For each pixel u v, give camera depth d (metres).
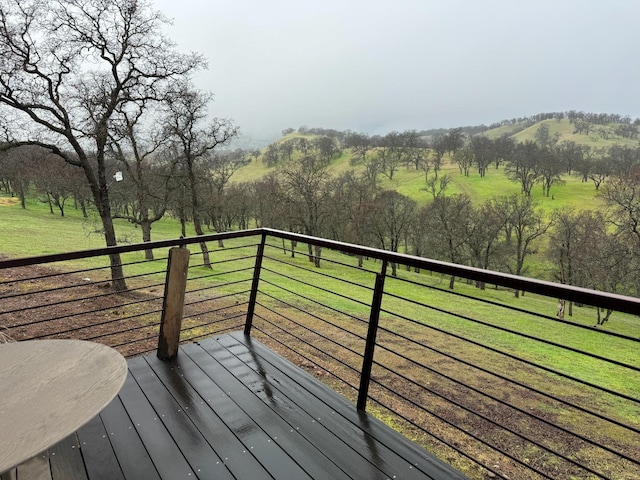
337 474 1.74
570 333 17.53
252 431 2.03
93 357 1.50
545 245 29.02
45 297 9.81
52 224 27.84
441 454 5.50
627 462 6.34
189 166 17.53
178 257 2.70
